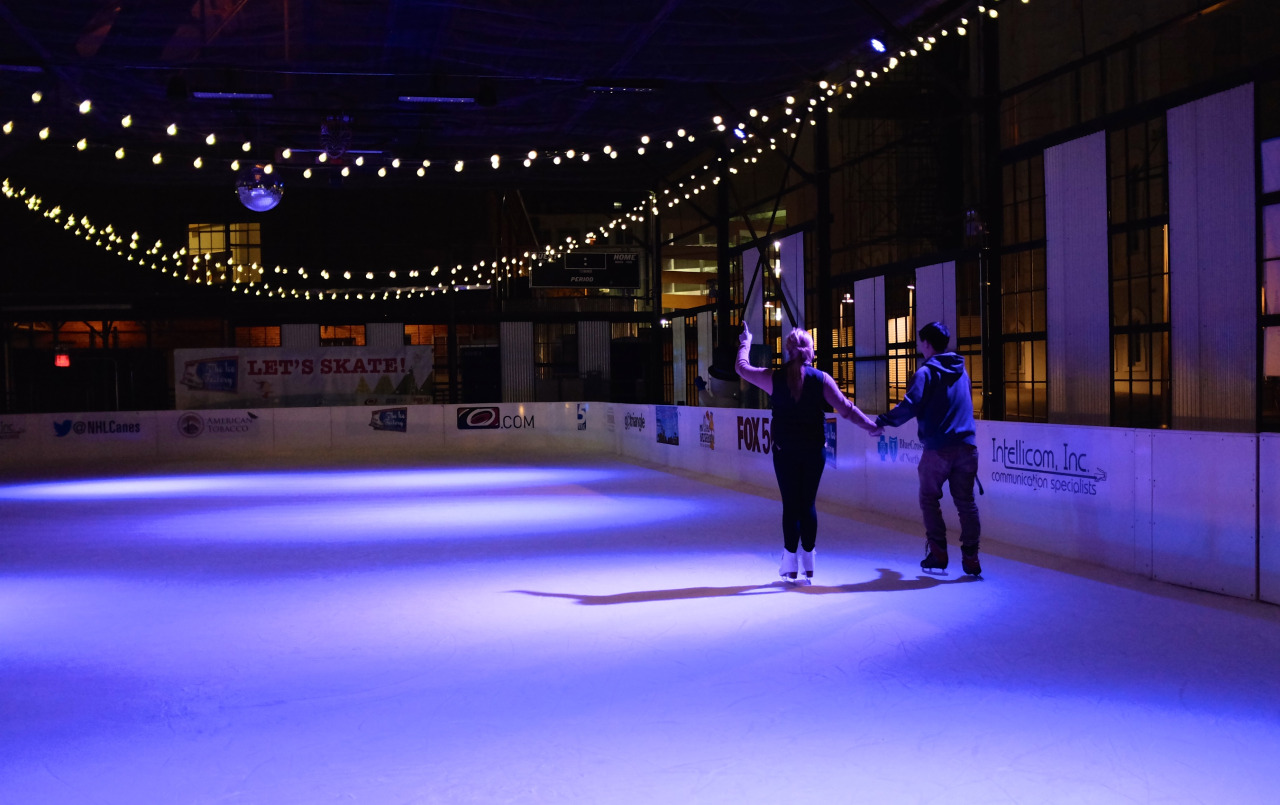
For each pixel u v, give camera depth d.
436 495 13.47
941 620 5.49
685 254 26.14
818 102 17.08
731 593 6.34
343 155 18.69
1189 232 11.30
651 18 12.45
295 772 3.38
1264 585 5.95
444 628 5.53
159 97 15.70
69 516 11.55
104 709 4.14
